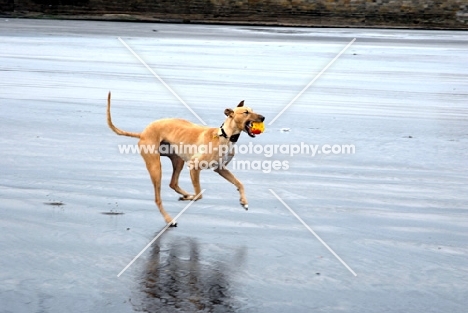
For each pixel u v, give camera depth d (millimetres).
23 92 19125
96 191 10773
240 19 52375
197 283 7637
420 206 10336
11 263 8109
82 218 9594
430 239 9023
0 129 14812
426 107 18062
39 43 31047
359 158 13000
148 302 7172
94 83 20812
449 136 14852
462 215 9969
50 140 13922
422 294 7469
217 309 7039
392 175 11953
